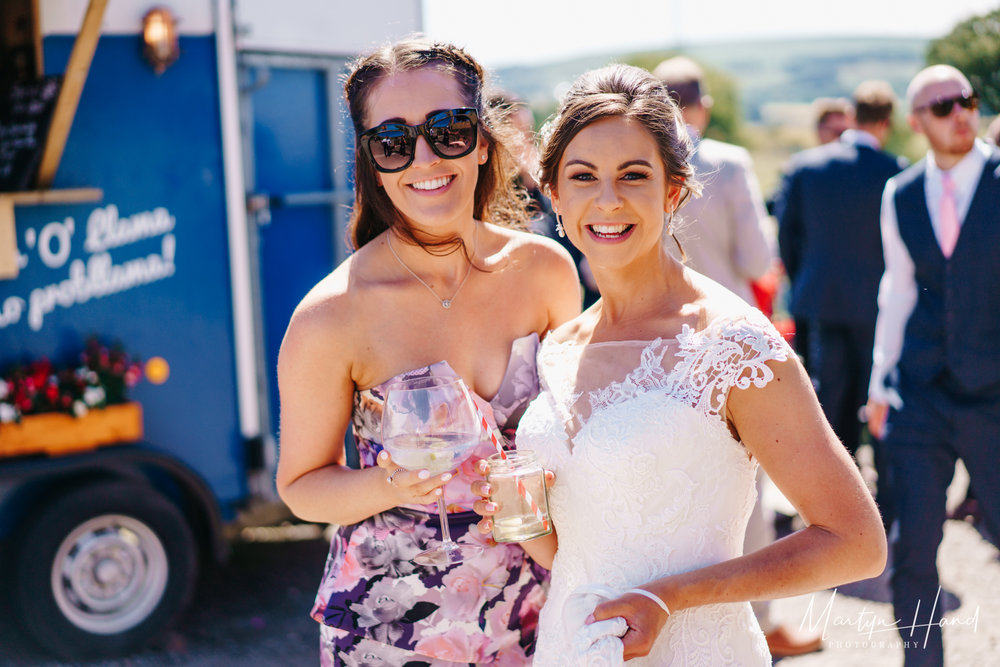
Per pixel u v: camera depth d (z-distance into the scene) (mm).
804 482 1523
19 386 3654
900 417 3191
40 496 3746
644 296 1770
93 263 3887
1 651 3885
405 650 1979
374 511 1895
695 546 1616
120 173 3947
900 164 5270
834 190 5242
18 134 3734
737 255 3996
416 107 1932
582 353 1791
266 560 5109
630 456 1603
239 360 4309
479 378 2064
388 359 1996
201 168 4172
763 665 1684
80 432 3795
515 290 2141
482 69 2102
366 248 2080
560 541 1780
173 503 4027
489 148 2205
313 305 1970
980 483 3080
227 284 4277
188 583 4035
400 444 1702
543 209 4086
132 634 3895
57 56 3801
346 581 2010
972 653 3695
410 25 5207
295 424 1983
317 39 4754
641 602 1532
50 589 3705
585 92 1734
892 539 3195
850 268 5277
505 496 1711
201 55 4152
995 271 3023
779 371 1547
